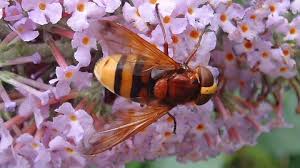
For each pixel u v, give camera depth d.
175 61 0.15
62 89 0.15
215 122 0.18
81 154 0.16
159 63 0.15
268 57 0.17
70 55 0.16
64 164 0.16
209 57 0.16
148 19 0.15
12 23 0.15
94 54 0.16
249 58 0.17
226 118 0.18
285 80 0.18
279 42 0.17
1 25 0.15
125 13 0.15
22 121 0.16
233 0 0.17
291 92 0.21
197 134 0.18
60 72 0.15
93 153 0.15
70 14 0.15
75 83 0.16
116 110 0.15
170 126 0.17
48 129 0.16
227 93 0.18
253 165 0.23
